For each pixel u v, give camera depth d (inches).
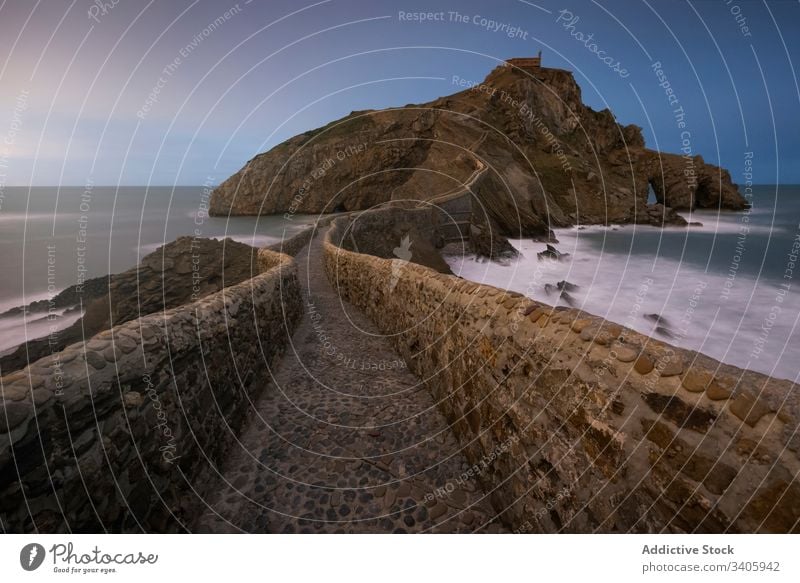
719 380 71.9
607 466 86.6
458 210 1254.3
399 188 1567.4
